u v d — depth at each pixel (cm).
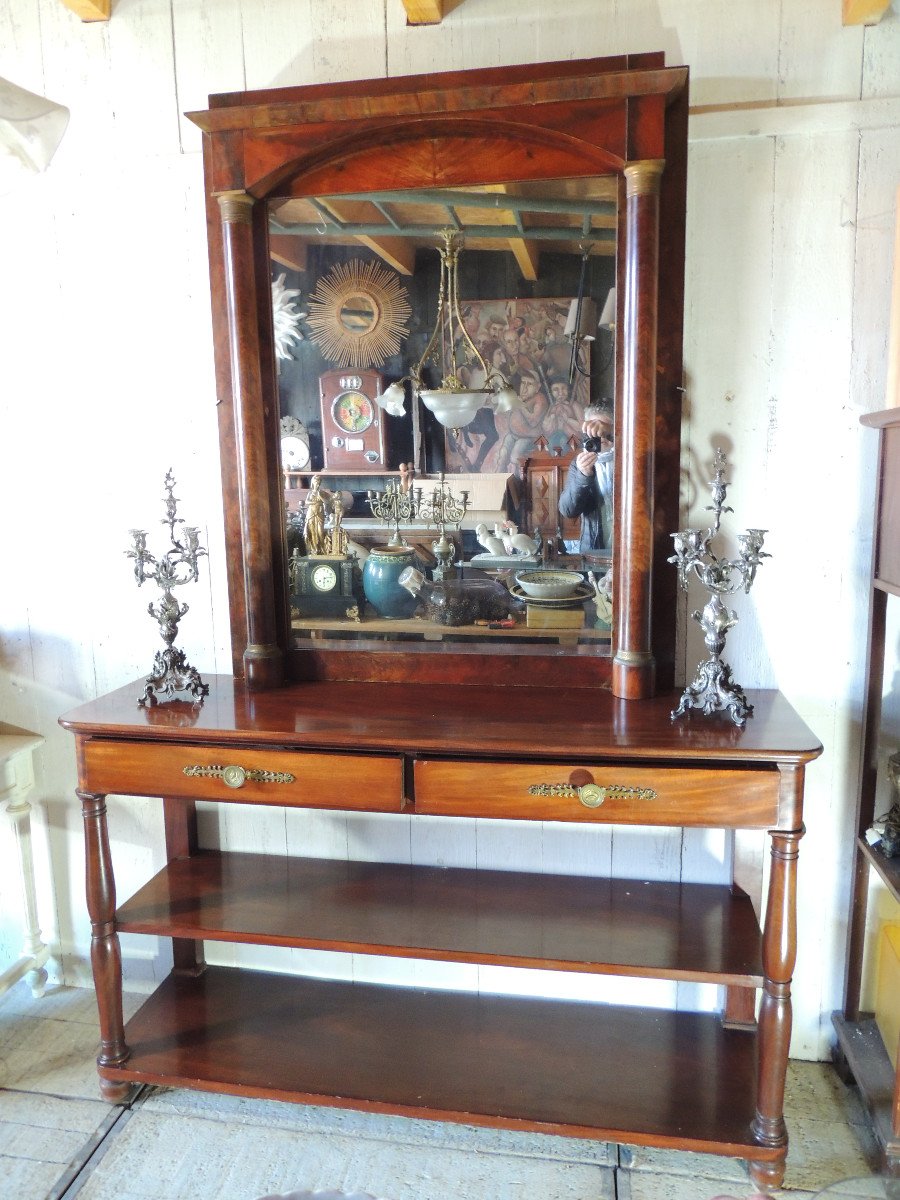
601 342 163
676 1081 162
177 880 186
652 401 155
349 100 152
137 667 201
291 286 170
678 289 161
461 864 193
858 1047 171
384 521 176
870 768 168
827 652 174
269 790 153
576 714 156
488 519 172
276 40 173
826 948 183
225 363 176
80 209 185
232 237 163
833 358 165
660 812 142
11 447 196
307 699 169
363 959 199
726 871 183
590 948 156
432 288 167
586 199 159
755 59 158
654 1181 159
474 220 164
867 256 161
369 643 180
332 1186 158
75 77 181
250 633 175
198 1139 169
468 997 191
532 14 163
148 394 189
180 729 154
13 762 198
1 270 190
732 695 151
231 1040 176
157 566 168
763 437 169
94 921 166
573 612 171
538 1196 156
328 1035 177
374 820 195
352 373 172
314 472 176
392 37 168
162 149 180
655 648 172
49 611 202
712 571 152
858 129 157
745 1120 152
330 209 167
